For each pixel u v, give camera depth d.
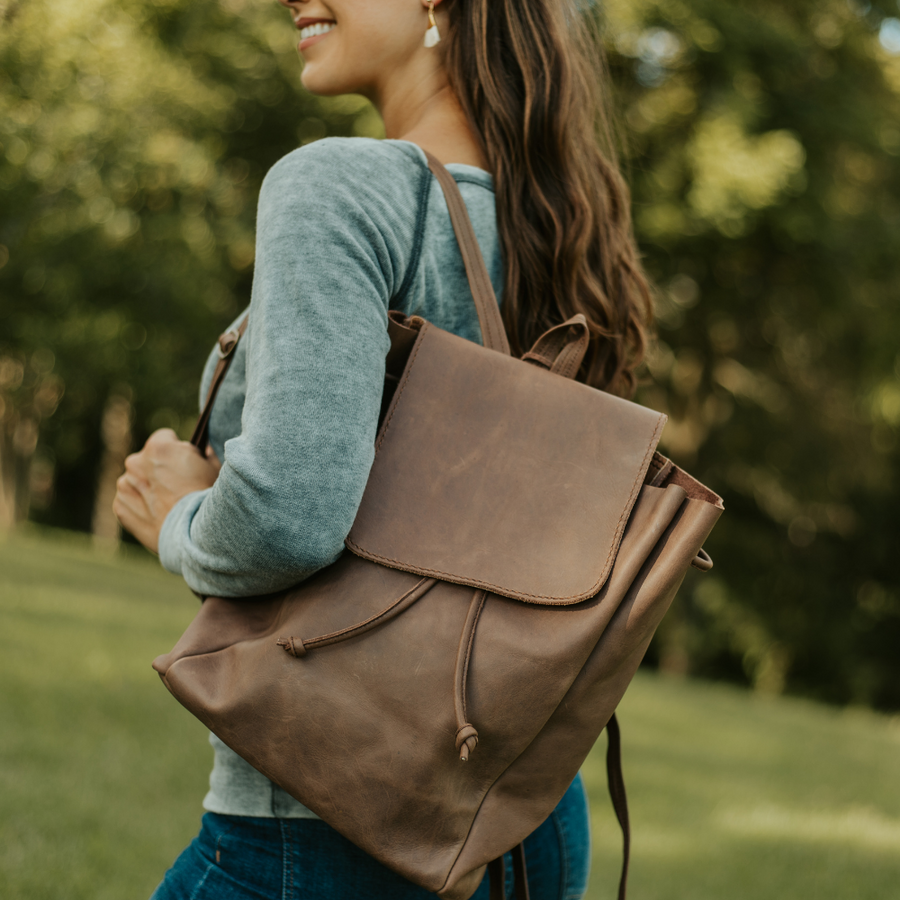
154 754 4.18
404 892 1.04
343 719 0.96
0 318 12.40
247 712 0.97
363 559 0.99
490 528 1.00
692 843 4.41
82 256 12.02
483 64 1.24
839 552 18.42
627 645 0.98
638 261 1.43
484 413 1.05
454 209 1.12
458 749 0.95
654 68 12.60
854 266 13.20
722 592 18.02
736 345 15.37
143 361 12.64
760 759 6.70
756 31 12.32
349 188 1.00
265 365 0.93
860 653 18.62
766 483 16.64
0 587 8.21
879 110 13.63
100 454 22.95
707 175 11.48
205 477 1.17
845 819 5.20
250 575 0.96
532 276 1.23
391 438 1.03
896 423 14.51
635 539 1.00
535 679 0.96
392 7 1.26
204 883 1.07
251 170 13.97
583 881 1.24
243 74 13.09
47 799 3.43
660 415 1.06
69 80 10.80
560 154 1.24
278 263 0.96
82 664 5.68
